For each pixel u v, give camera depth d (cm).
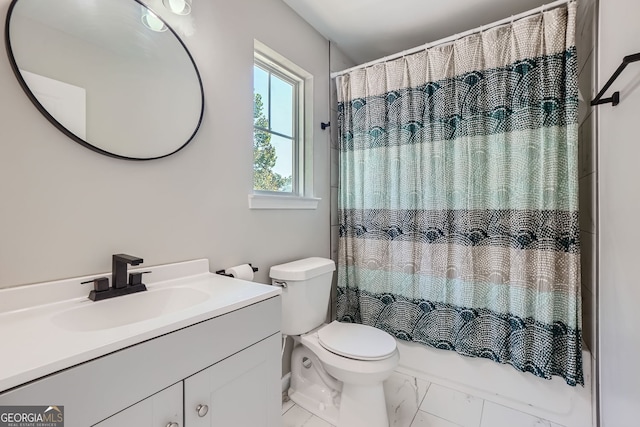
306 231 185
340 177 207
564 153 137
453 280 165
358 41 206
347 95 203
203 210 123
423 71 173
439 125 167
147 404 64
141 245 103
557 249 138
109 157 94
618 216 101
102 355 57
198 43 121
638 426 90
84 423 54
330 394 149
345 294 202
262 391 94
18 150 76
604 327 113
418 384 172
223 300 87
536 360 140
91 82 90
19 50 77
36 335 62
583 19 142
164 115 108
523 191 143
